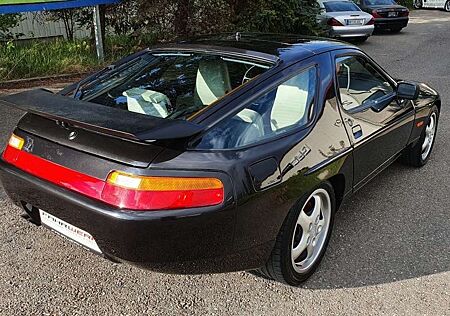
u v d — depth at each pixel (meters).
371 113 3.65
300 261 3.02
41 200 2.66
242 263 2.60
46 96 2.87
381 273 3.12
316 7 12.23
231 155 2.46
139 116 2.49
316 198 3.04
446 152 5.36
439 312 2.75
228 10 10.13
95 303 2.76
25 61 8.07
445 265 3.22
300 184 2.73
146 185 2.30
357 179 3.50
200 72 3.10
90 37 10.15
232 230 2.43
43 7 7.61
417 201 4.18
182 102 2.94
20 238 3.38
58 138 2.64
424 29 17.77
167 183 2.31
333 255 3.32
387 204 4.11
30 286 2.88
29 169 2.72
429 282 3.03
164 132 2.27
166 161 2.34
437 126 5.64
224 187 2.37
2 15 9.23
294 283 2.96
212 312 2.72
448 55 12.06
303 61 3.08
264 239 2.61
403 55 12.05
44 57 8.40
